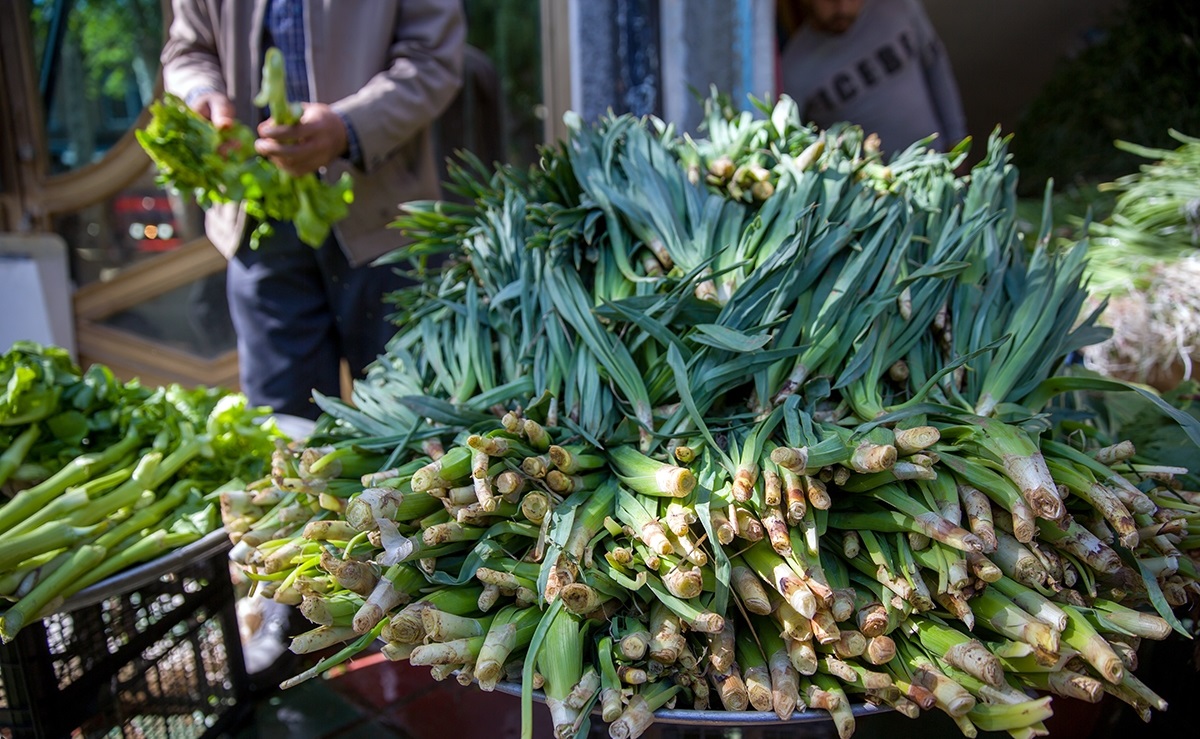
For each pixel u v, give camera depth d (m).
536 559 0.74
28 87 3.04
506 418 0.78
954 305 0.95
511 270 1.08
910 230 0.92
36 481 1.17
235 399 1.29
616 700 0.66
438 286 1.31
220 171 1.74
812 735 0.78
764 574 0.71
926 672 0.68
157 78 3.05
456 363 1.04
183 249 3.16
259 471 1.28
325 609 0.72
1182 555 0.78
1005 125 3.52
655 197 1.01
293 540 0.84
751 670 0.70
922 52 2.47
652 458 0.82
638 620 0.72
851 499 0.78
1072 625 0.67
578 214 1.05
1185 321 1.44
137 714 1.07
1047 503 0.66
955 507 0.71
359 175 1.88
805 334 0.89
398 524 0.77
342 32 1.80
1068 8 3.19
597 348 0.88
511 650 0.69
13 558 0.96
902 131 2.42
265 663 1.29
